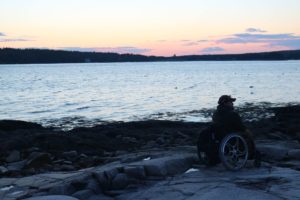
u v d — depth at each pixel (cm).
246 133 819
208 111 3244
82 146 1442
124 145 1545
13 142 1407
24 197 698
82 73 15525
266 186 669
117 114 3247
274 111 2928
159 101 4319
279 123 2192
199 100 4353
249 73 12488
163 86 6894
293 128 1914
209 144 824
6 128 2109
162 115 3080
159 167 784
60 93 5609
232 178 730
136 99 4600
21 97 4988
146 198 652
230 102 838
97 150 1390
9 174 970
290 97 4412
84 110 3591
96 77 11525
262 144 1125
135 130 1983
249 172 785
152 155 963
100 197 705
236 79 8838
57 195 644
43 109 3688
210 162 830
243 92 5188
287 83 6956
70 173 883
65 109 3678
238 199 595
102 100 4534
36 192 724
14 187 782
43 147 1405
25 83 8244
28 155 1245
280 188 652
